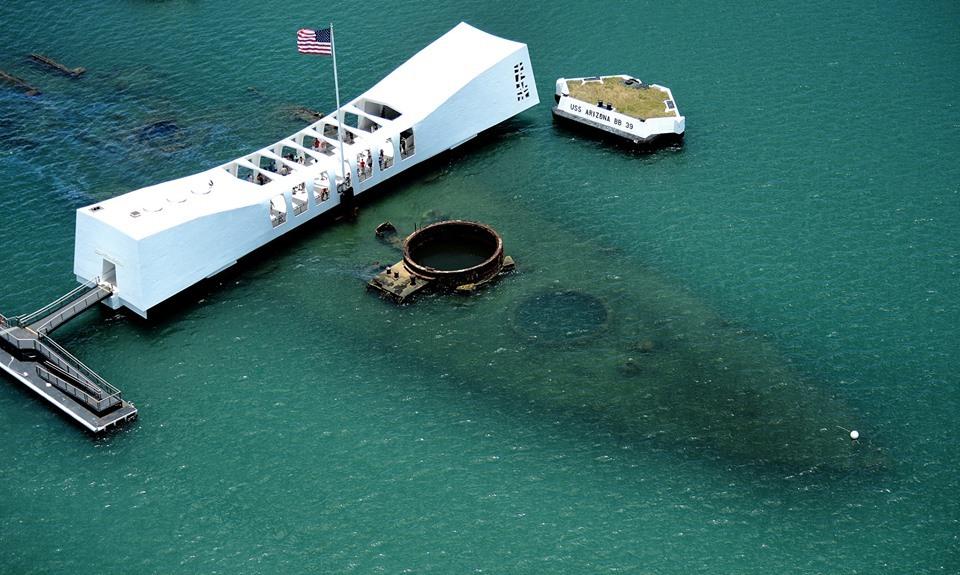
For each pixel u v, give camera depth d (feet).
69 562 566.36
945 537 568.41
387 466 610.65
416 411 641.40
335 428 632.38
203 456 618.03
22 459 618.44
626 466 606.55
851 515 579.07
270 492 597.52
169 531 579.89
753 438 620.08
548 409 640.17
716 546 566.36
